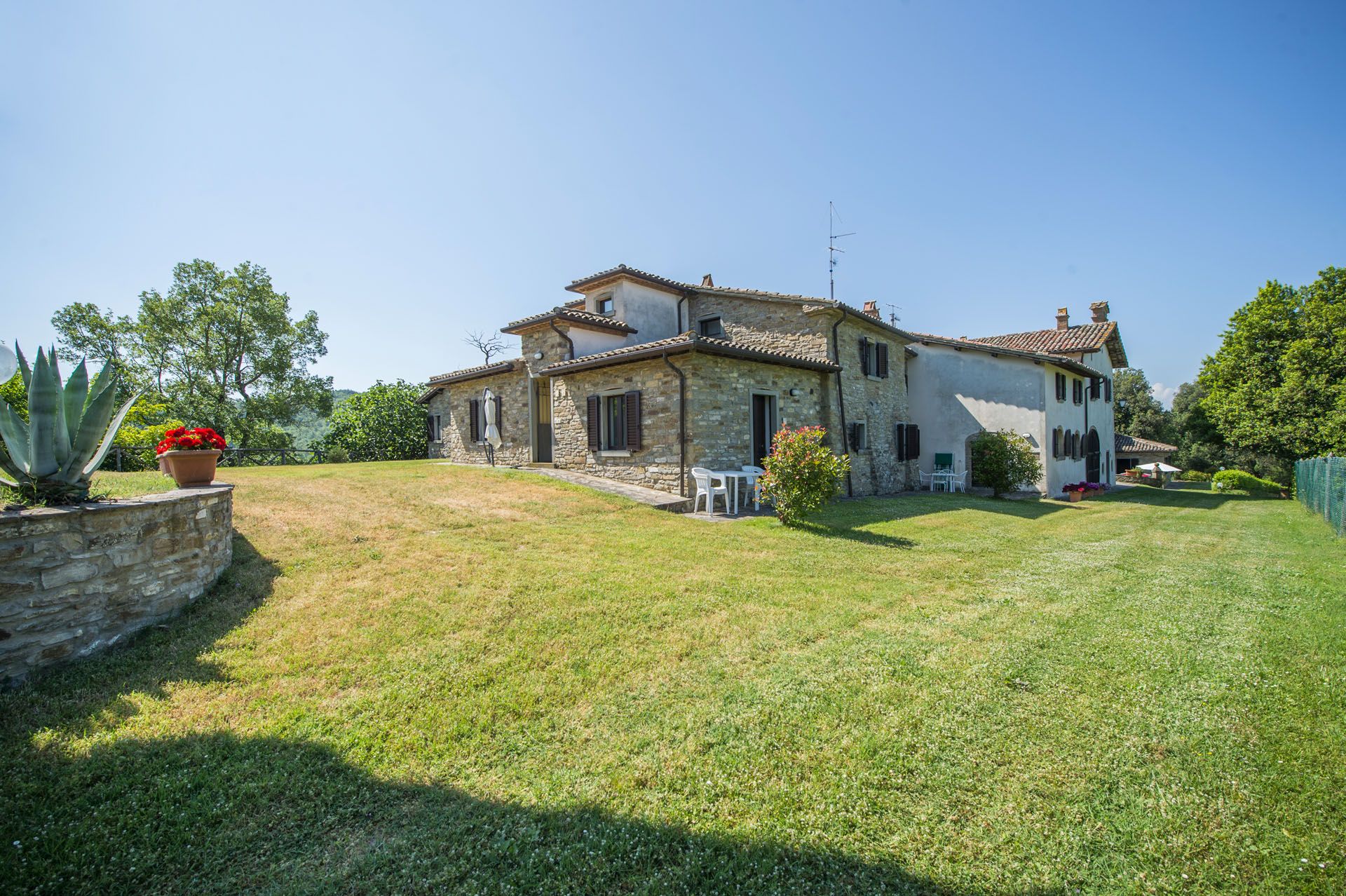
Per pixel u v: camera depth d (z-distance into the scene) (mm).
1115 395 45688
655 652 4289
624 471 12875
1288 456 24766
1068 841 2383
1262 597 5914
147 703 3322
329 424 26016
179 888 2105
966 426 19141
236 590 5113
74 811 2439
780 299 15227
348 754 2943
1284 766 2875
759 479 10891
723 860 2271
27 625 3488
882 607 5500
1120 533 10688
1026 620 5133
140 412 14758
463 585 5539
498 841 2365
